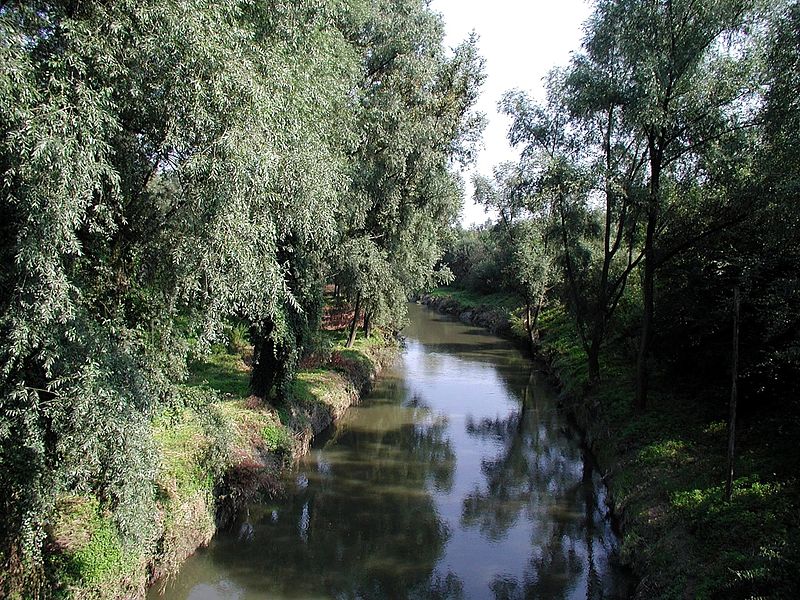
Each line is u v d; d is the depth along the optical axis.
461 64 24.48
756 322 14.27
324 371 24.95
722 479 12.21
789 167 13.16
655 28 16.36
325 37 12.63
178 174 8.98
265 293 10.70
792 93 13.34
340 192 15.36
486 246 69.56
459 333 52.19
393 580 12.13
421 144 21.39
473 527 14.75
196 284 9.47
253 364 18.73
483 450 20.92
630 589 11.35
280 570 12.27
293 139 10.16
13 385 7.16
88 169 6.87
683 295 17.77
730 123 15.72
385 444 21.17
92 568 8.57
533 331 42.03
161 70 8.16
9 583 7.48
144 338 10.06
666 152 17.47
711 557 9.77
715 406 16.91
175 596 10.98
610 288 23.42
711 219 17.09
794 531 9.35
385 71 21.73
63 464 7.67
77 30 7.30
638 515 12.73
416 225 26.05
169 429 13.26
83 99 7.02
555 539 14.15
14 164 6.59
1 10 7.37
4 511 7.53
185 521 11.50
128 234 9.88
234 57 8.48
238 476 13.85
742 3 15.09
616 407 19.64
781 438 13.29
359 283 22.03
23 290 6.66
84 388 7.22
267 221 9.88
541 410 26.17
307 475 17.72
